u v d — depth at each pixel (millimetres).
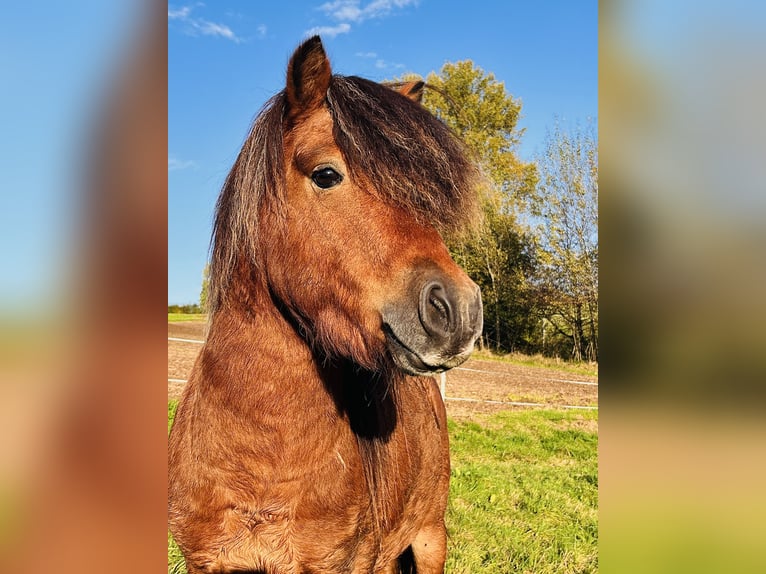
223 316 2055
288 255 1926
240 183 2002
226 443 1945
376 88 1986
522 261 21859
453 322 1724
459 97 21312
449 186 1911
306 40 1860
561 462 7848
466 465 7207
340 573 2094
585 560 4492
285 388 1946
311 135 1937
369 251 1824
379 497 2254
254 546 1971
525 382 15078
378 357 1928
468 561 4293
